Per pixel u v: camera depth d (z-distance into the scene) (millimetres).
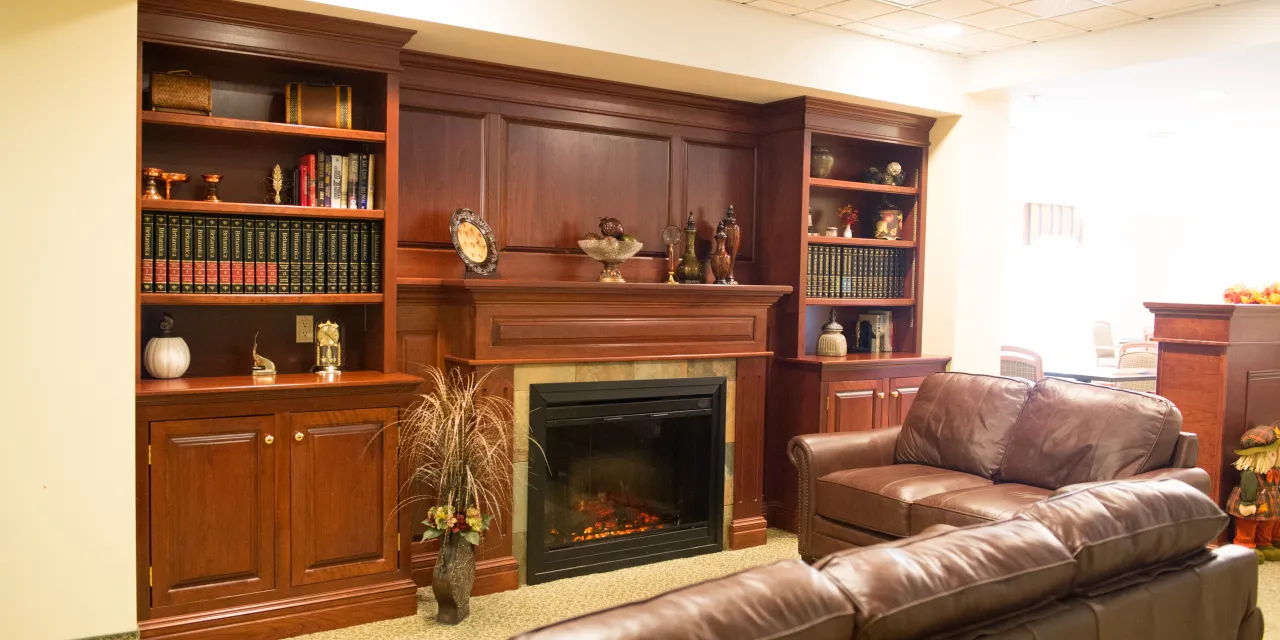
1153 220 11875
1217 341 4395
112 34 3016
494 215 4203
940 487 3717
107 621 3086
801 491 4125
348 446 3479
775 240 5047
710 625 1210
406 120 3957
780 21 4449
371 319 3828
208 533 3232
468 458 3549
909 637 1412
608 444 4324
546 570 4066
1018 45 4980
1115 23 4500
